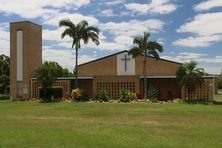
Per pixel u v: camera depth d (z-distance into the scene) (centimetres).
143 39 4772
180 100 4394
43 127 1983
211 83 4497
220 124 2127
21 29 5534
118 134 1692
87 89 5675
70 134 1686
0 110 3300
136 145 1397
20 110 3281
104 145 1395
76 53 4956
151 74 5594
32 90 5462
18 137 1592
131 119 2428
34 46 5622
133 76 4966
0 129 1891
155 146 1377
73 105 3803
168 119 2411
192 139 1555
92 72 5916
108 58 5831
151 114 2767
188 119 2405
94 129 1888
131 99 4478
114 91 5034
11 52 5581
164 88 5322
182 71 4372
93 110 3172
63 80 5309
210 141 1504
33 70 5453
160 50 4784
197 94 4553
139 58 5659
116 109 3259
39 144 1415
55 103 4244
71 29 4884
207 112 2900
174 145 1400
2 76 6644
